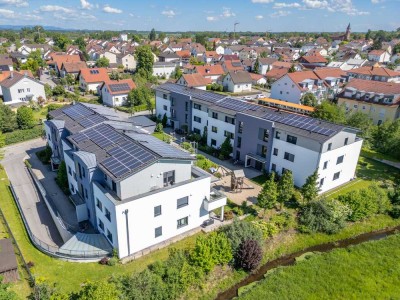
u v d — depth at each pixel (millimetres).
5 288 22766
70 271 29672
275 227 37000
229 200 42562
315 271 32656
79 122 45406
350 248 36375
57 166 50875
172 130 71500
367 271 32844
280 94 99062
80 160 33812
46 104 88500
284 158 47531
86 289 24500
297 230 38562
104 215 32844
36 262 30844
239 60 159000
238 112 54406
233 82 112625
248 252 31500
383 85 76562
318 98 94438
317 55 155375
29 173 50000
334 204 40844
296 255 35750
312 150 43031
